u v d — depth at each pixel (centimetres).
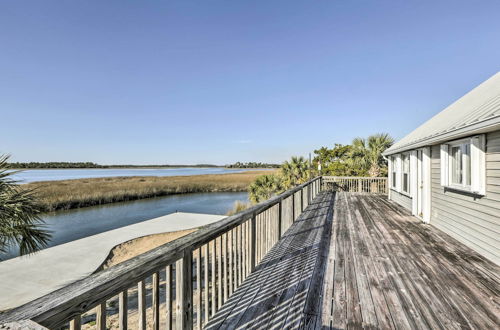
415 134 663
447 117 539
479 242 361
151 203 1773
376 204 779
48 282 479
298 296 240
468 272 297
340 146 1672
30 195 391
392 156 873
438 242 410
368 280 275
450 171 453
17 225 363
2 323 64
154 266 124
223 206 1620
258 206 301
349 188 1174
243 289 252
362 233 459
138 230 880
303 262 324
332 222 545
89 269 540
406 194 688
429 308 221
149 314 360
